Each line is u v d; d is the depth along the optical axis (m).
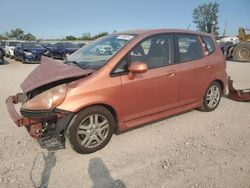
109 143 4.00
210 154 3.71
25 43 18.31
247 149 3.87
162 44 4.36
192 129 4.59
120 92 3.76
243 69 13.01
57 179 3.14
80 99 3.42
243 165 3.43
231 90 6.56
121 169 3.35
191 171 3.29
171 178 3.15
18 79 9.77
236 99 6.44
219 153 3.74
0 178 3.13
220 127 4.70
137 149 3.84
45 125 3.54
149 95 4.13
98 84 3.56
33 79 3.72
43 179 3.13
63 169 3.34
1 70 12.97
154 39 4.25
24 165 3.41
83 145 3.62
